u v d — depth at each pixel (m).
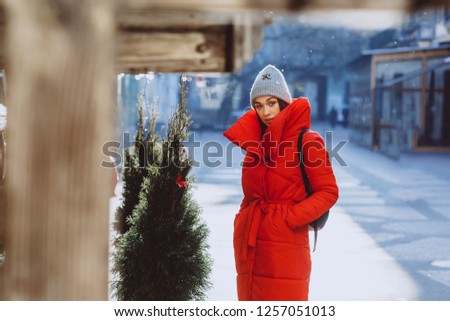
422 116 23.03
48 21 1.13
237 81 46.72
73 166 1.16
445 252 7.25
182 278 3.99
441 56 23.12
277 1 1.19
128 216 4.63
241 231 3.23
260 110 3.23
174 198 4.02
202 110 43.31
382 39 29.38
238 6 1.19
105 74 1.16
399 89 23.44
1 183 2.92
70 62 1.14
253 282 3.15
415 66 23.58
